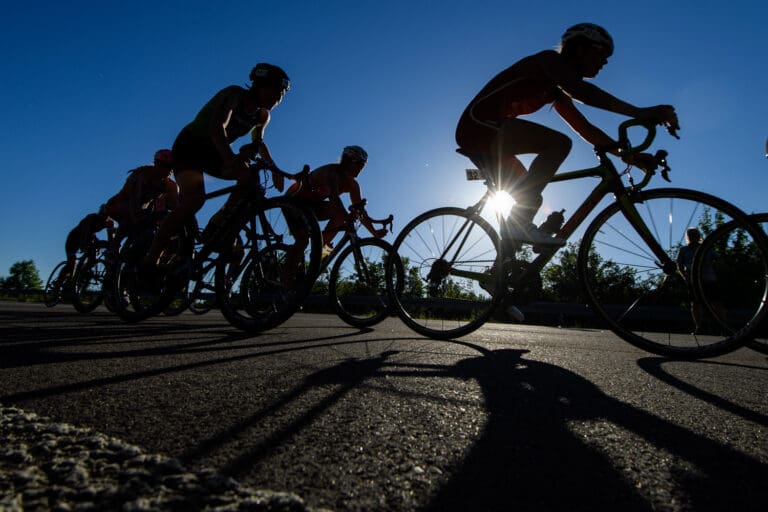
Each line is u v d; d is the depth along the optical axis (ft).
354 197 16.80
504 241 10.47
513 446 3.35
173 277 11.35
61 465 2.66
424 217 11.90
